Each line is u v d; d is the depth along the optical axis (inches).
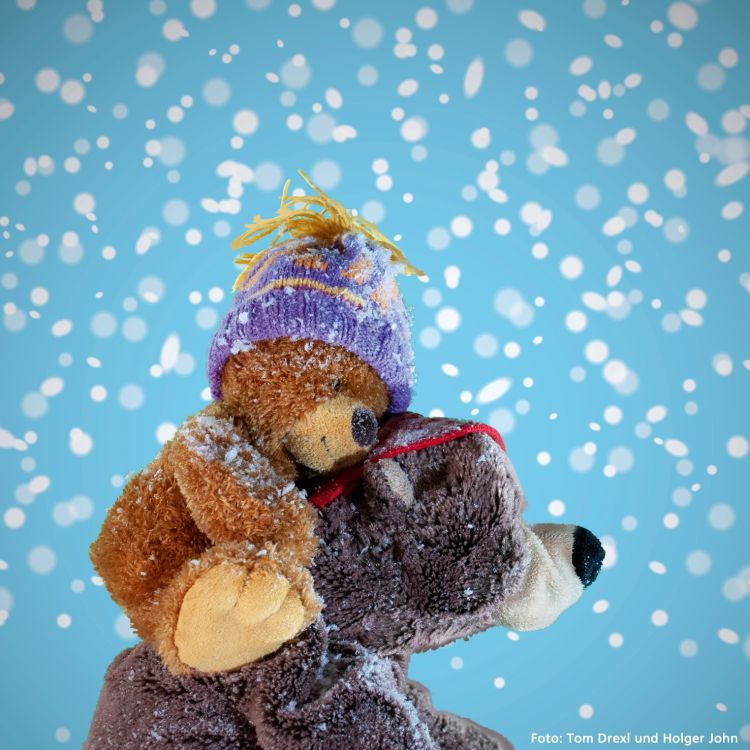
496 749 26.5
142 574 23.6
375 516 24.4
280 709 23.1
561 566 24.9
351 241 26.0
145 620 23.5
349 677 23.4
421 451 25.0
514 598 24.4
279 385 24.9
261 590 22.0
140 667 24.9
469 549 24.0
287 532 23.3
